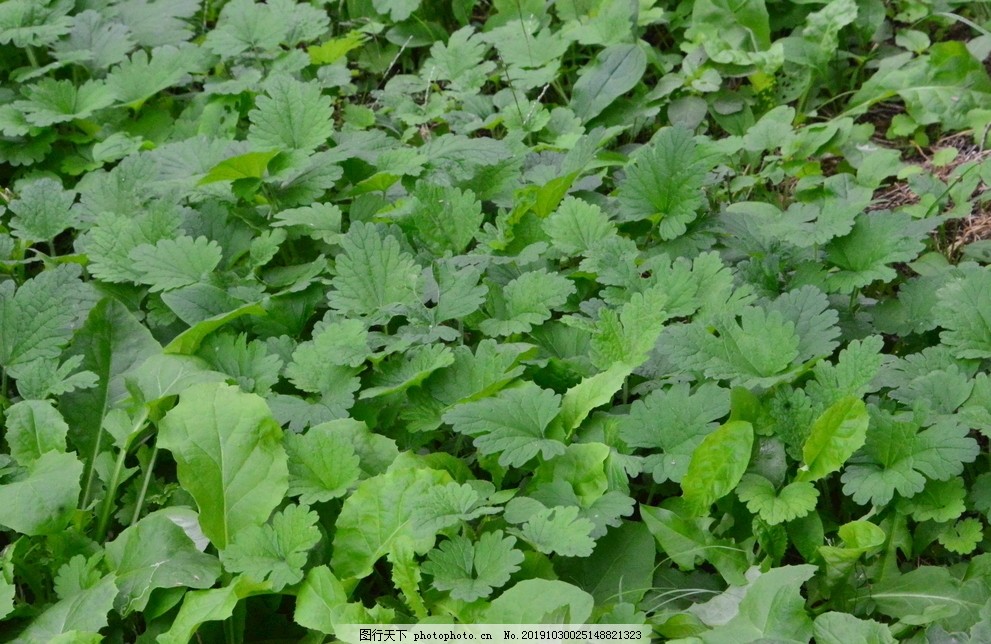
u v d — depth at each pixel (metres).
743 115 4.01
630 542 2.26
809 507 2.17
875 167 3.45
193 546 2.20
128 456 2.63
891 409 2.43
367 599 2.30
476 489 2.34
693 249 3.00
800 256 2.93
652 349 2.68
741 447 2.22
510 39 4.27
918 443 2.19
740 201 3.58
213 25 4.87
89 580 2.18
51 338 2.71
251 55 4.15
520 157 3.45
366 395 2.47
